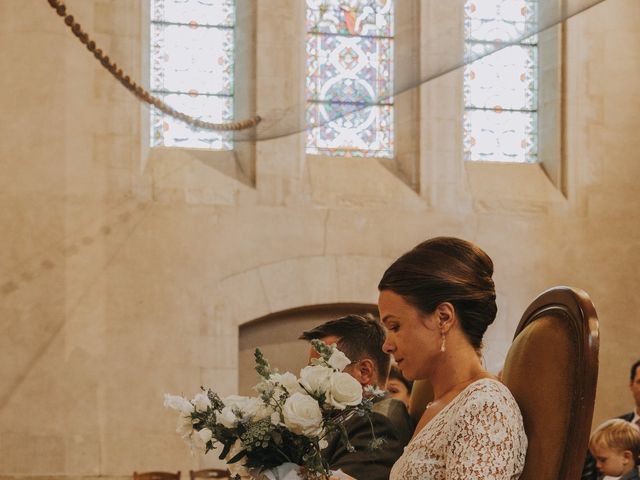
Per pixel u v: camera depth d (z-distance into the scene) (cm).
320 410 287
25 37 1065
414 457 268
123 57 594
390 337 279
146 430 1061
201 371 1085
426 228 1159
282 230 1127
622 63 1208
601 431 552
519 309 1162
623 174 1196
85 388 1053
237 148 1152
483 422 256
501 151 1222
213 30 1114
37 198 1064
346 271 1133
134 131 1098
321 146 1182
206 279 1101
